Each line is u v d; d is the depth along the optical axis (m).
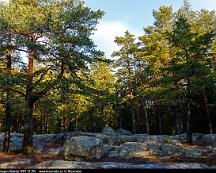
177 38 32.81
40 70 28.11
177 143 32.25
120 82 50.66
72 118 54.69
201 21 48.06
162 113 54.91
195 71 32.25
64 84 27.08
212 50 40.56
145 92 42.94
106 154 26.06
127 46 48.03
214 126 45.06
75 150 23.50
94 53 27.30
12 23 24.83
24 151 26.50
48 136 38.78
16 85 29.17
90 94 28.38
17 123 54.94
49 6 27.86
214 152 25.44
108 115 56.28
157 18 50.62
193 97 44.00
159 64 44.66
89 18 26.97
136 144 26.58
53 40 25.64
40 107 32.53
